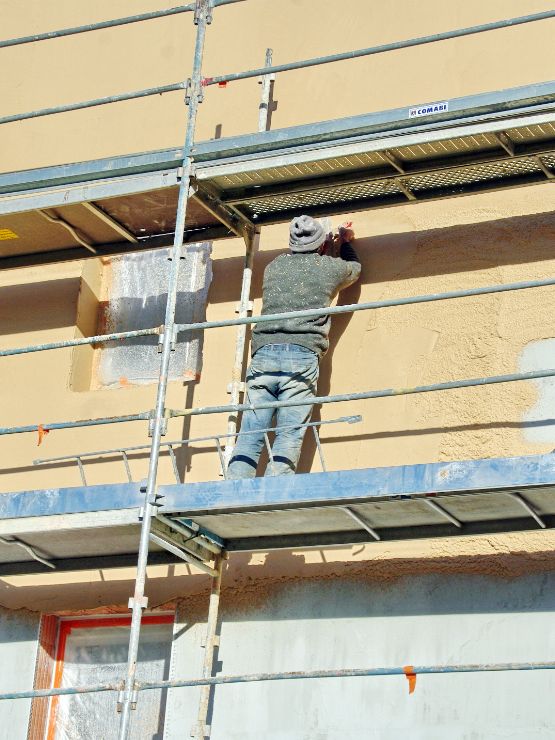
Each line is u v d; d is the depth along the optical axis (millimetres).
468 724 9562
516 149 10352
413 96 11531
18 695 9453
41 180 11000
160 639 10969
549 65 11141
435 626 9906
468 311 10773
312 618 10281
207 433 11328
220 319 11695
